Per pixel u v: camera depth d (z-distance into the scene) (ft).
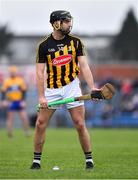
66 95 64.64
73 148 99.14
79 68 65.87
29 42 483.51
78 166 71.00
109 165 72.33
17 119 186.19
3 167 70.13
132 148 98.89
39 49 64.69
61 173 63.16
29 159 80.43
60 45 64.34
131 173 63.87
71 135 137.90
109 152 90.99
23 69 181.06
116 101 179.32
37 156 66.44
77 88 65.00
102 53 455.22
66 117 183.11
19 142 116.16
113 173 63.62
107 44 472.44
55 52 64.34
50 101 65.16
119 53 490.49
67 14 63.72
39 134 65.62
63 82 64.59
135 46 502.38
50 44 64.44
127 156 84.33
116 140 120.37
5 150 95.76
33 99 180.55
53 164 73.41
